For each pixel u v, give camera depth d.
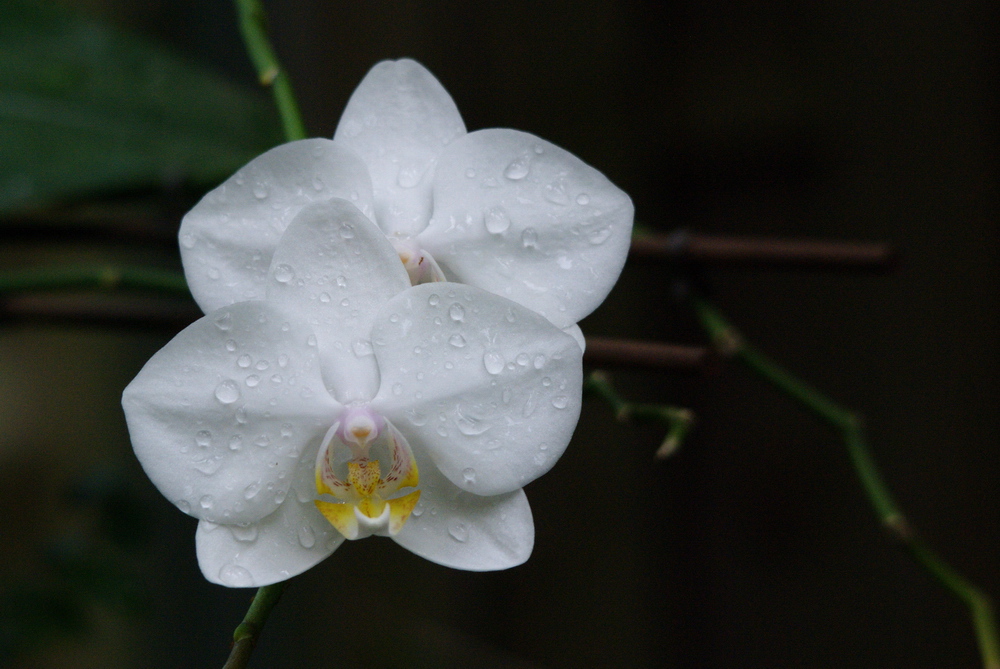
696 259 0.91
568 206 0.78
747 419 1.55
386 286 0.76
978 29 1.39
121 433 2.52
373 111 0.79
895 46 1.44
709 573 1.58
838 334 1.50
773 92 1.51
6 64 0.95
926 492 1.44
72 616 1.15
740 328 1.55
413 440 0.78
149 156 0.94
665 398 1.60
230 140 0.96
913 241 1.45
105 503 1.18
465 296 0.76
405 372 0.77
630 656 1.63
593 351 0.84
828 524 1.50
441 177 0.79
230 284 0.77
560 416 0.76
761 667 1.54
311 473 0.78
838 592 1.49
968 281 1.41
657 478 1.61
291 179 0.78
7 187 0.91
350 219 0.76
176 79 0.97
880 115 1.46
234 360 0.76
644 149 1.58
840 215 1.49
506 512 0.77
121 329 0.92
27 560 2.45
